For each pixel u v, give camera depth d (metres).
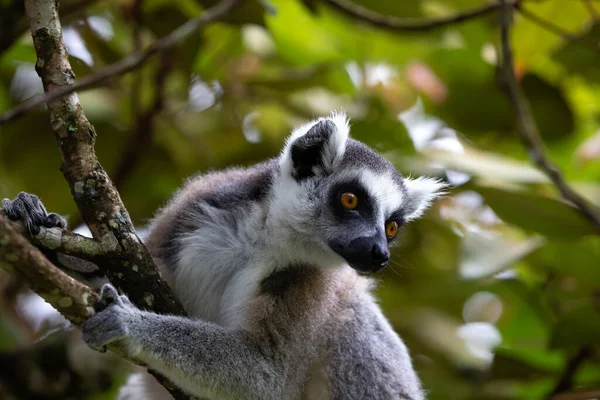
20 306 13.38
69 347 11.70
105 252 7.85
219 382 8.83
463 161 12.24
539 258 12.61
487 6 11.99
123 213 7.97
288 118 13.75
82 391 11.75
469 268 13.11
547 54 13.36
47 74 7.76
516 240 14.82
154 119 13.16
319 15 13.08
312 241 10.13
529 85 13.38
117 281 8.03
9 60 13.72
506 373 12.68
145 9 12.76
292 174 10.38
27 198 8.34
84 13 12.90
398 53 15.59
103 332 7.64
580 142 16.06
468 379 13.34
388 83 15.94
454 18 12.17
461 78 14.26
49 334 11.97
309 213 10.12
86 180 7.78
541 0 12.17
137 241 8.08
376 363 11.28
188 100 13.35
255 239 10.07
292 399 9.79
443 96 15.09
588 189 12.44
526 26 12.45
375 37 15.23
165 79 12.59
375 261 9.90
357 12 12.34
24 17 11.40
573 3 12.25
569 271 12.50
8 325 11.60
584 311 11.40
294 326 9.61
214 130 14.01
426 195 11.48
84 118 7.86
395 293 13.60
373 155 10.91
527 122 10.53
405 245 13.62
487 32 14.11
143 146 12.95
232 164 13.56
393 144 13.12
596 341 11.53
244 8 11.59
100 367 11.78
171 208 10.62
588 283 12.51
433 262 14.19
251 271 9.88
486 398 12.62
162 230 10.43
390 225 10.68
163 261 10.26
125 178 12.88
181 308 8.84
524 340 13.82
